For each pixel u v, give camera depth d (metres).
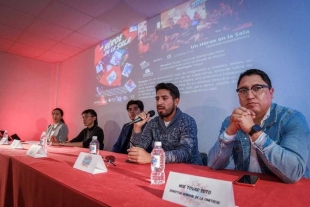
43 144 1.80
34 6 2.63
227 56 2.17
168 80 2.69
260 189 0.73
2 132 3.64
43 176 0.90
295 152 0.87
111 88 3.54
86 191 0.67
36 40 3.66
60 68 4.83
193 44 2.47
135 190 0.69
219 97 2.19
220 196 0.55
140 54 3.09
